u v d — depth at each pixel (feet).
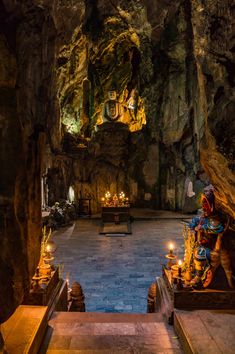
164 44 80.43
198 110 73.00
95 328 18.80
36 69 16.51
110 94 91.81
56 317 20.07
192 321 17.61
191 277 20.59
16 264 13.00
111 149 85.35
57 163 74.54
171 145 82.43
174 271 22.04
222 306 19.47
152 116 84.94
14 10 14.32
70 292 27.27
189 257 21.85
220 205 20.26
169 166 83.35
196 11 17.21
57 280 24.39
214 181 17.47
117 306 31.14
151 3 75.82
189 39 75.46
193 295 19.47
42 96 17.60
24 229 13.98
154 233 61.52
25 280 13.91
